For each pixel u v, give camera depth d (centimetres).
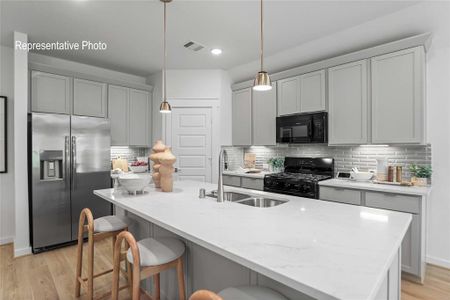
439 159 270
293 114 370
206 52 390
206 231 126
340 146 351
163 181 234
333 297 71
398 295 142
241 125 450
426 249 277
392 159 305
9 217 349
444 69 265
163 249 157
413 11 276
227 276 150
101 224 211
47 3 254
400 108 272
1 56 345
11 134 352
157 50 378
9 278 251
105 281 247
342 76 317
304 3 263
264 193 222
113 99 431
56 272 264
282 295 112
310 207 175
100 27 306
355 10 279
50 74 363
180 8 268
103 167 368
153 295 213
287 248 105
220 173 195
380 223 138
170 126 459
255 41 354
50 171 328
